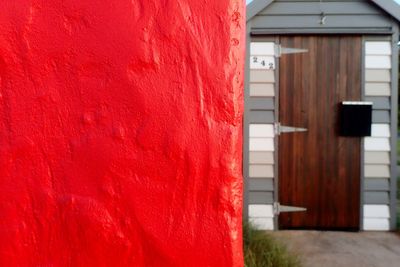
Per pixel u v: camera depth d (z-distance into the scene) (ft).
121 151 3.80
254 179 13.39
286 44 13.08
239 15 3.92
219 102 3.86
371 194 13.19
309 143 13.23
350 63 12.95
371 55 12.89
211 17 3.86
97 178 3.80
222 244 3.85
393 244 11.97
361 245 11.91
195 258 3.84
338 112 13.08
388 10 12.47
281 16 12.96
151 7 3.81
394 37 12.73
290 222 13.38
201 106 3.85
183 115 3.82
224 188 3.85
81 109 3.80
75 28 3.79
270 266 9.12
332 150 13.19
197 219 3.84
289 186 13.34
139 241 3.82
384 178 13.14
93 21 3.78
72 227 3.80
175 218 3.82
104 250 3.80
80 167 3.80
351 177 13.17
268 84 13.20
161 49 3.82
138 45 3.78
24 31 3.77
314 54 13.04
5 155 3.79
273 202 13.35
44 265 3.82
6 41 3.78
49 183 3.81
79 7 3.77
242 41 3.95
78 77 3.79
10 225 3.80
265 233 11.39
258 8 12.80
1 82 3.79
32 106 3.79
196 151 3.84
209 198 3.86
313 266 10.32
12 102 3.79
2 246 3.80
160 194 3.82
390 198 13.12
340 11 12.76
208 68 3.85
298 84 13.14
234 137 3.87
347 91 13.00
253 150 13.34
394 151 13.00
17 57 3.78
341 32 12.76
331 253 11.25
